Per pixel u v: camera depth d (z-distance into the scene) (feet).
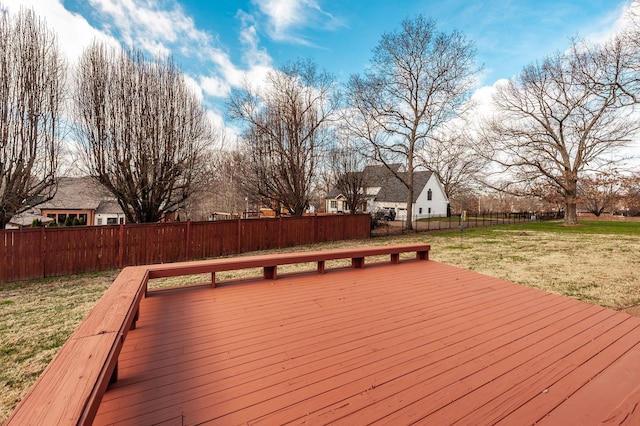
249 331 8.97
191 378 6.59
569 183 54.80
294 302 11.47
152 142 33.50
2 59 26.96
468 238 42.22
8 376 9.77
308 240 41.42
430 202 103.76
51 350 11.51
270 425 5.23
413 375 6.88
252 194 48.57
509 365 7.43
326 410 5.64
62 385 4.07
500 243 36.47
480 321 10.06
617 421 5.63
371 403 5.87
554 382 6.78
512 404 5.99
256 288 13.17
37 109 28.89
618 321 10.25
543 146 54.90
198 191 45.14
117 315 6.89
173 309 10.64
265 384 6.41
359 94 51.34
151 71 33.71
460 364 7.41
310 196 50.62
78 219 69.10
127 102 32.22
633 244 33.47
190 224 31.42
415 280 14.71
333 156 51.78
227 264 13.15
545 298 12.43
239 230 35.06
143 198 34.09
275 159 46.29
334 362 7.34
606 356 7.97
